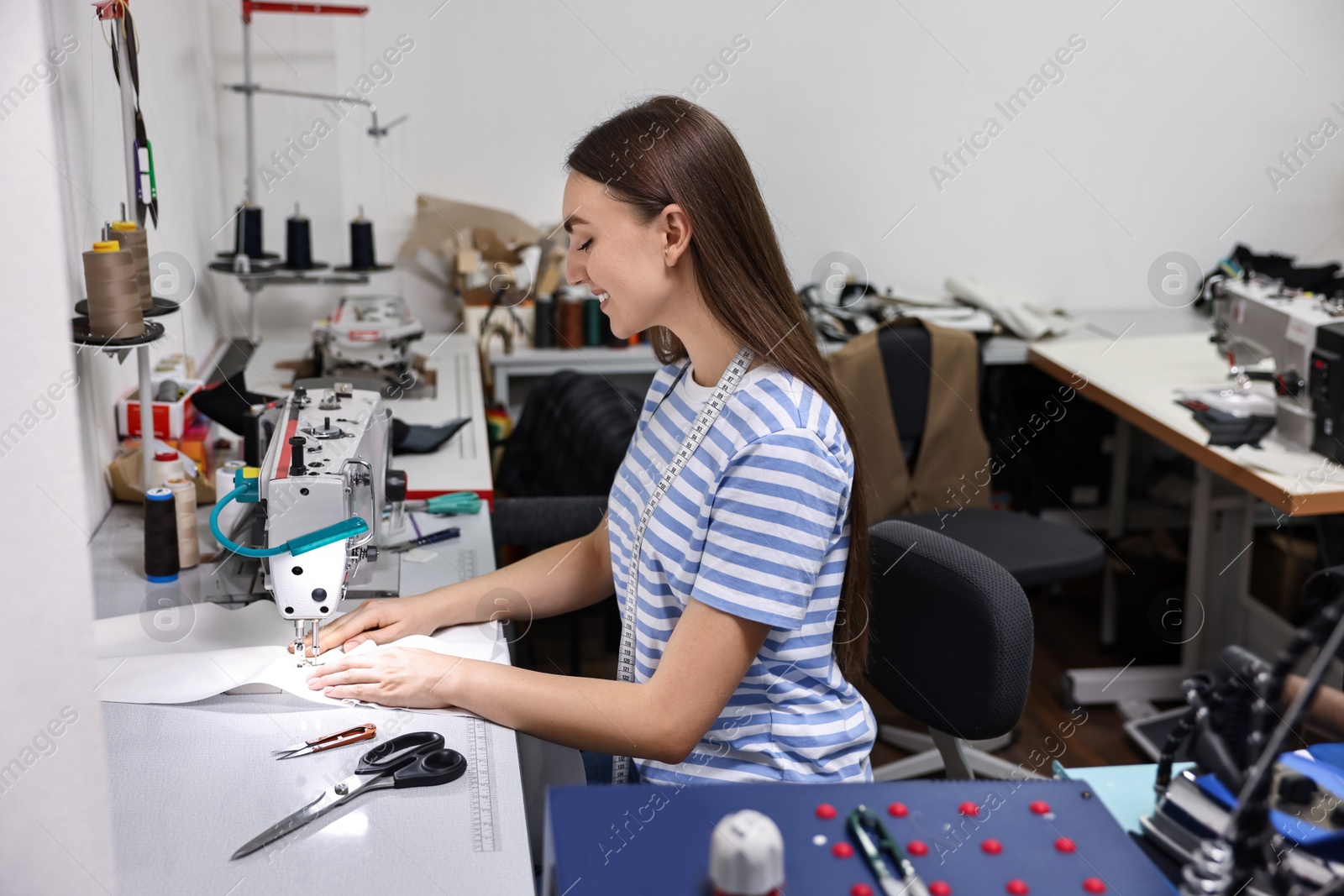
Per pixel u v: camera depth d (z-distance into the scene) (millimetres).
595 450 2430
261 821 974
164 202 2291
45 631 763
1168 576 2885
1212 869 747
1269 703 750
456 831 970
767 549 1071
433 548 1646
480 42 3184
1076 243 3607
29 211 706
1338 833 721
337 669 1198
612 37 3246
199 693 1177
